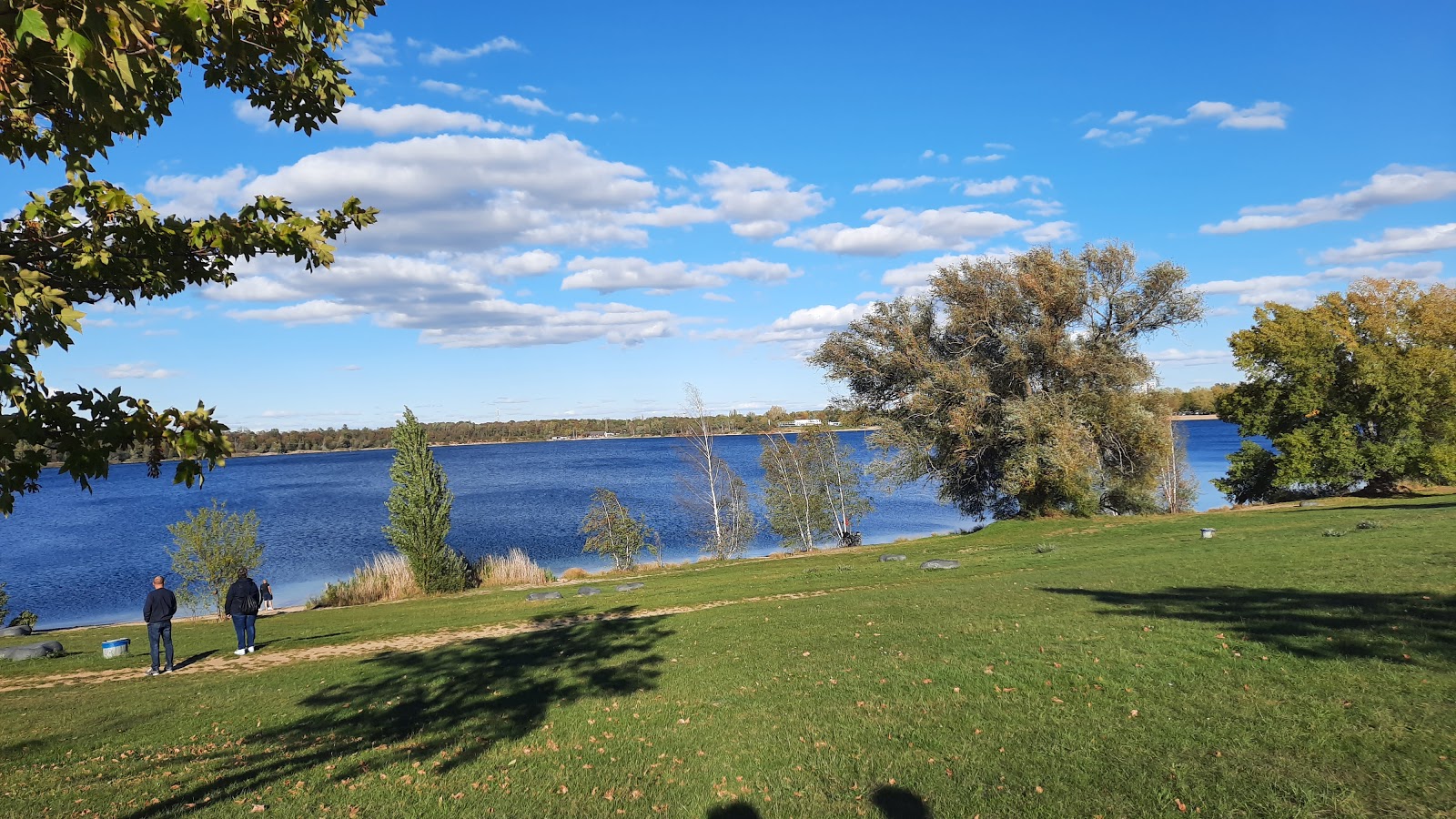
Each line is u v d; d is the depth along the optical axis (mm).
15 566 47562
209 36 4152
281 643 18750
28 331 3562
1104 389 33281
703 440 47188
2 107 3693
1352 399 37719
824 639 12766
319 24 4645
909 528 55250
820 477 47375
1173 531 25672
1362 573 13391
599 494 39594
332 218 5277
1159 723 7336
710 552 44281
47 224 4133
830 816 6113
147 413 3668
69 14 3141
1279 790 5750
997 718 7957
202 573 29078
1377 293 37062
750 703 9555
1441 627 9398
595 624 17453
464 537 52031
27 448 3545
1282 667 8469
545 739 8781
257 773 8086
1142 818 5520
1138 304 33812
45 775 8398
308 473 140875
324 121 5203
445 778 7590
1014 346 33156
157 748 9516
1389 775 5812
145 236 4332
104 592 38750
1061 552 22672
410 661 14625
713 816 6355
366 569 34344
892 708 8695
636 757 7953
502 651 14914
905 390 36281
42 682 15289
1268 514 28547
